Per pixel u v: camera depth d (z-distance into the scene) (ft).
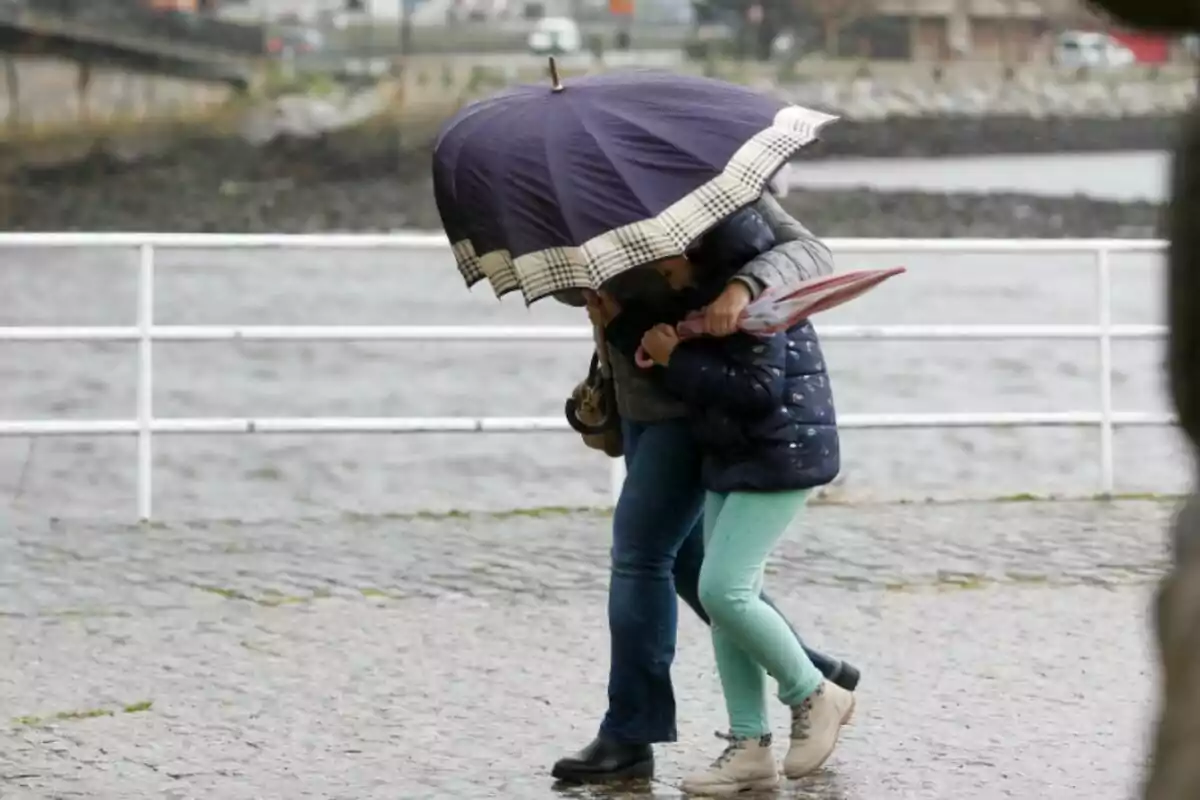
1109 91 303.07
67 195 274.98
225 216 271.90
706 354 25.58
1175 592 8.14
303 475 72.43
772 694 34.22
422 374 104.88
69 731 31.55
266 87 286.25
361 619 39.81
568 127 25.13
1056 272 155.33
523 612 40.52
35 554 46.39
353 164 278.67
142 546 47.42
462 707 33.17
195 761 29.89
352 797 27.99
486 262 25.43
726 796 27.68
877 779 28.73
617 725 28.40
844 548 46.80
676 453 27.07
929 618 39.86
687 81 25.99
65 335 49.19
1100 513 51.31
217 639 38.09
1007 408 95.14
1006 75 307.58
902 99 301.43
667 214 24.30
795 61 318.65
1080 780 28.63
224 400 96.94
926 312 134.31
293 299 145.38
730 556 26.35
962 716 32.42
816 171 288.71
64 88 283.79
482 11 319.27
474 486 70.59
